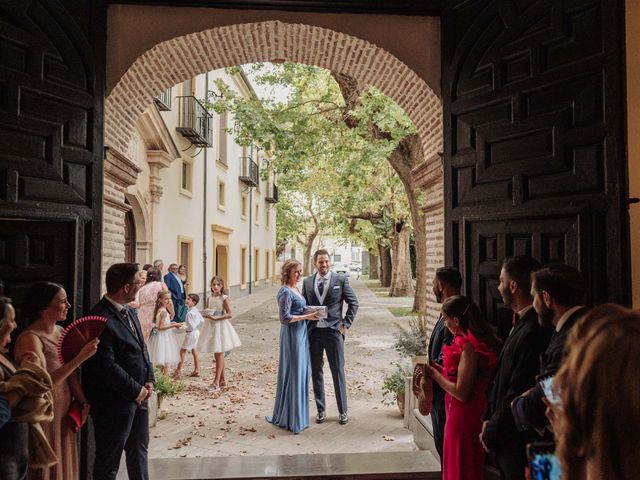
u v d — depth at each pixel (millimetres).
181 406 6613
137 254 13031
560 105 3553
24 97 3648
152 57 4945
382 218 26062
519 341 2734
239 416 6188
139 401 3391
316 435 5477
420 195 12594
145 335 7863
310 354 5965
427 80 4918
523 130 3756
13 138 3574
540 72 3670
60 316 3160
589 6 3410
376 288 35094
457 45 4387
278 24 4891
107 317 3402
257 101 11273
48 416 2654
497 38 3998
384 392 6715
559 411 1288
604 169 3303
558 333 2439
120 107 5051
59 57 3904
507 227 3852
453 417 3201
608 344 1061
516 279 2959
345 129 12000
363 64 5387
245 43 5227
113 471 3379
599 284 3311
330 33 5000
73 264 3900
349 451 4996
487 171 4020
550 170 3586
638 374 1013
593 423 1038
